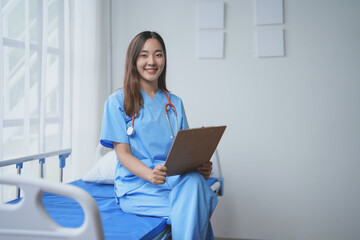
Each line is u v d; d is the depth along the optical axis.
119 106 1.48
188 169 1.34
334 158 2.50
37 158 1.64
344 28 2.48
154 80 1.58
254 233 2.59
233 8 2.59
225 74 2.60
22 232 0.84
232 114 2.60
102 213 1.37
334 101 2.49
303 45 2.52
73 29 2.27
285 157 2.55
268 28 2.55
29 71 1.87
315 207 2.52
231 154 2.61
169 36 2.66
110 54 2.74
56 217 1.25
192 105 2.64
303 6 2.52
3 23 1.78
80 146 2.32
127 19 2.73
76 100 2.29
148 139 1.48
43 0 1.99
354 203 2.47
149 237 1.14
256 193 2.58
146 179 1.30
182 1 2.65
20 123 1.89
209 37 2.60
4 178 0.82
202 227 1.24
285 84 2.54
